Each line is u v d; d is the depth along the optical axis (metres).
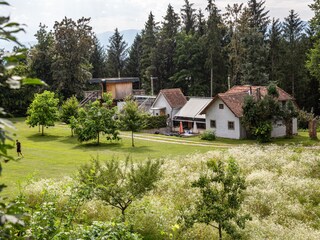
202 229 15.75
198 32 94.25
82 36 77.56
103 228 7.84
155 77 85.31
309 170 27.16
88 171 14.64
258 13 91.06
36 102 52.12
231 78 81.25
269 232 15.89
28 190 17.31
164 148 42.69
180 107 65.38
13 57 3.18
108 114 46.00
